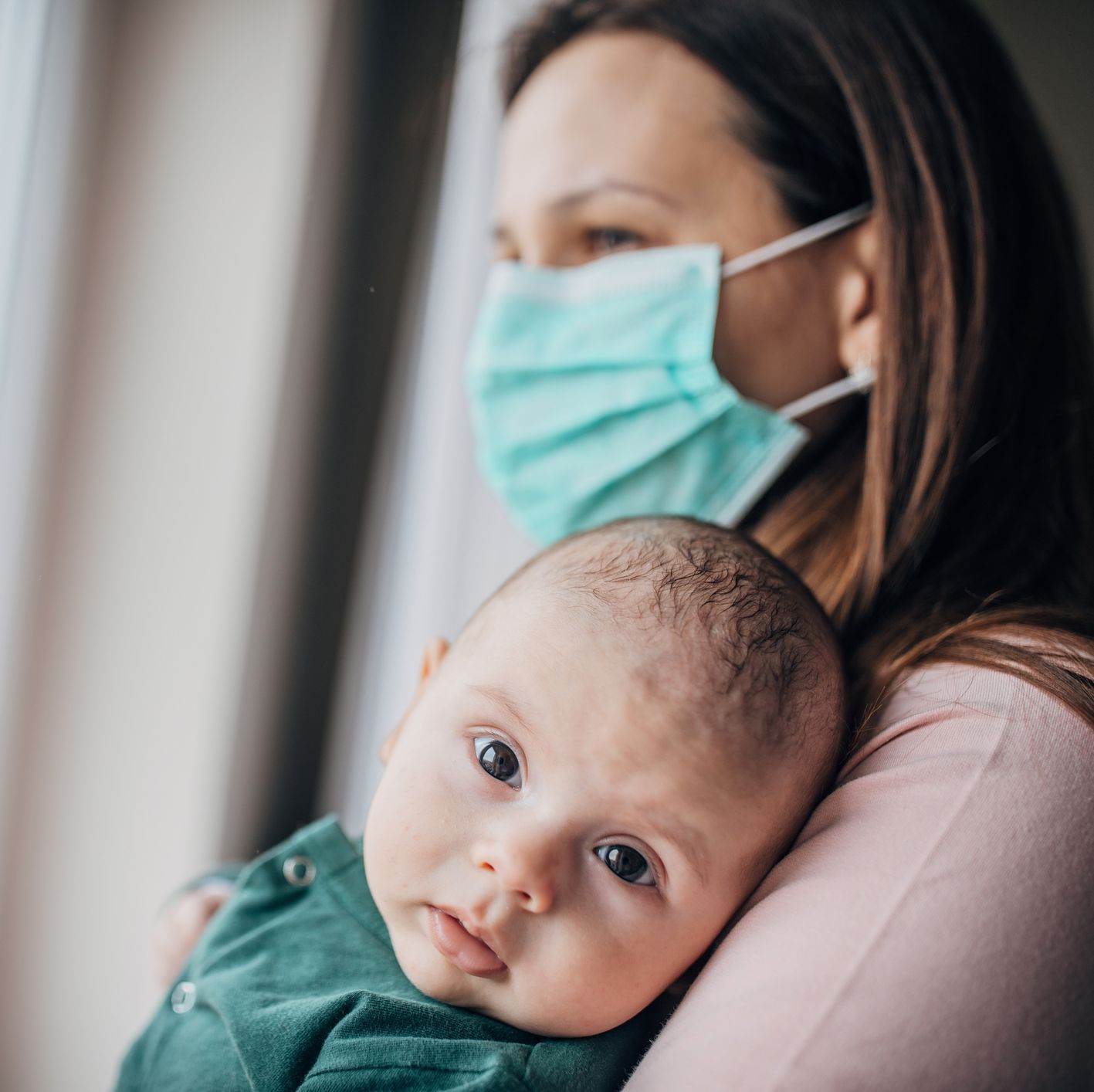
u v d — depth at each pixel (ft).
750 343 3.82
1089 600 3.12
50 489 5.85
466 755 2.48
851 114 3.63
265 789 6.00
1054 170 3.95
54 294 5.73
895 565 3.16
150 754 5.90
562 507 4.10
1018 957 1.80
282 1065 2.31
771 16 3.74
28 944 5.91
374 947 2.66
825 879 2.05
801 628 2.62
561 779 2.35
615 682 2.41
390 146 5.95
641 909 2.34
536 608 2.61
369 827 2.57
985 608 2.80
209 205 5.95
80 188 5.81
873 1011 1.77
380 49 5.93
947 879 1.91
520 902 2.29
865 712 2.65
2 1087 5.85
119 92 5.93
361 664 6.14
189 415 5.92
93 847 5.91
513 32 4.51
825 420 3.89
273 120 5.91
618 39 3.95
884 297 3.45
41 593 5.87
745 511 3.94
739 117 3.74
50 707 5.93
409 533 6.11
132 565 5.94
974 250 3.44
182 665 5.89
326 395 5.98
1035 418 3.51
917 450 3.28
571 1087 2.23
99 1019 5.85
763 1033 1.81
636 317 3.83
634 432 3.92
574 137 3.91
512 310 4.03
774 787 2.44
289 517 5.97
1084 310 3.86
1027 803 1.99
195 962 2.86
